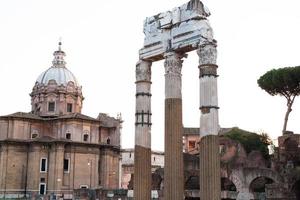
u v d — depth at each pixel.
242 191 67.88
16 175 90.12
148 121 32.75
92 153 93.69
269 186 67.25
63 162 89.94
